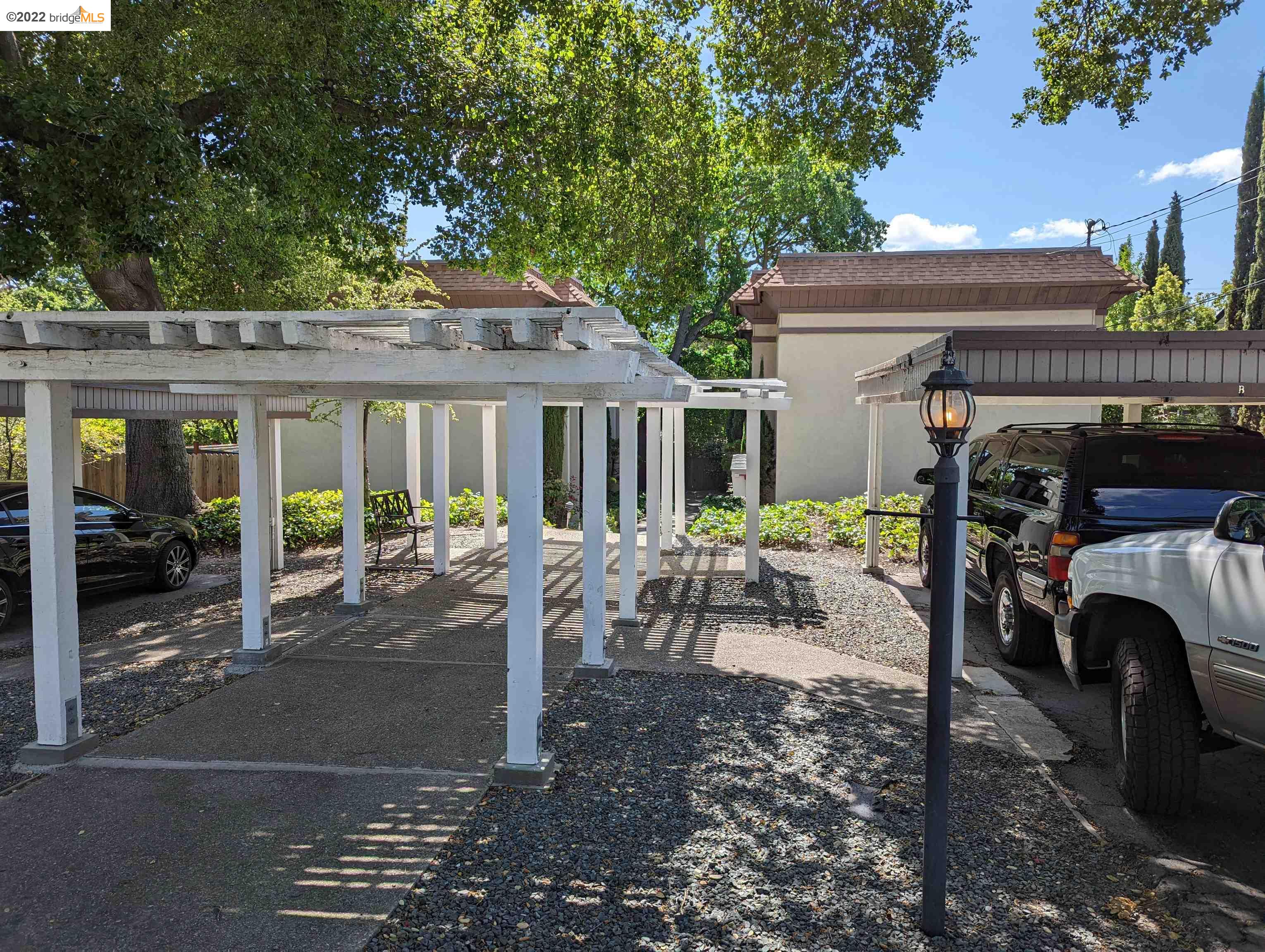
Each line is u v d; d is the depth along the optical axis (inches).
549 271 530.3
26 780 185.6
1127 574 183.5
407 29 370.3
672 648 307.7
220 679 265.7
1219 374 252.5
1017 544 277.1
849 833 162.9
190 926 128.6
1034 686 268.7
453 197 427.2
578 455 886.4
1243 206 1203.9
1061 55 422.6
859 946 125.9
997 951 125.3
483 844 155.9
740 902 137.3
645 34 436.8
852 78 418.3
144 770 190.7
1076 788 188.9
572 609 378.3
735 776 190.7
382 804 172.7
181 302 463.5
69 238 288.2
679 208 496.4
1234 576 153.9
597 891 139.6
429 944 124.0
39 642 194.9
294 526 560.7
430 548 549.0
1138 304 1246.3
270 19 317.7
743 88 436.8
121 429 791.7
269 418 456.8
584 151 418.6
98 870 145.4
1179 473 250.7
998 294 699.4
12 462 663.1
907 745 212.4
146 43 319.6
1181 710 169.0
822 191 1097.4
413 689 254.8
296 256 439.2
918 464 719.1
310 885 140.4
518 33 454.3
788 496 732.0
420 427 784.3
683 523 606.2
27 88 275.1
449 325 177.0
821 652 304.7
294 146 338.6
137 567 399.9
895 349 717.3
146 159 274.1
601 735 216.7
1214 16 387.9
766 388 419.8
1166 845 161.3
